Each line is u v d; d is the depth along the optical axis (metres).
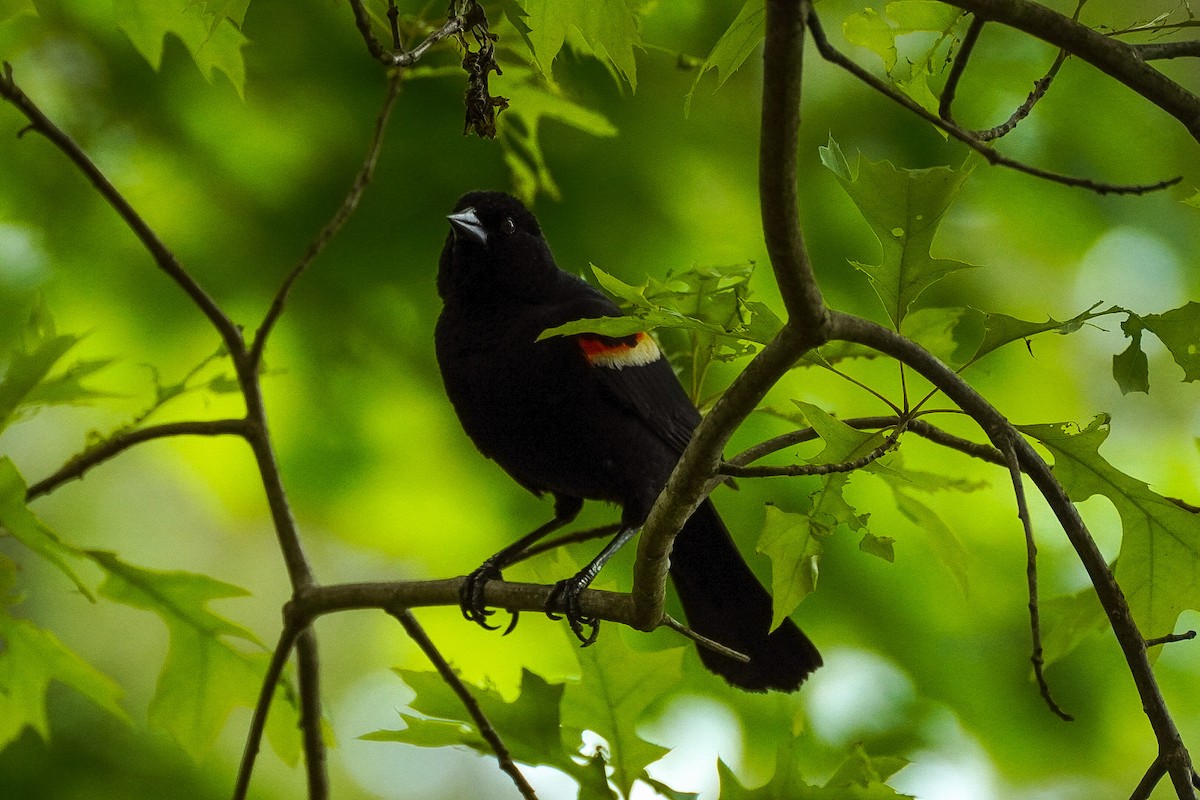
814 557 5.36
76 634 16.50
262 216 11.58
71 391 6.36
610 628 6.27
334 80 11.25
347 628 18.25
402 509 12.43
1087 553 4.99
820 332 4.47
